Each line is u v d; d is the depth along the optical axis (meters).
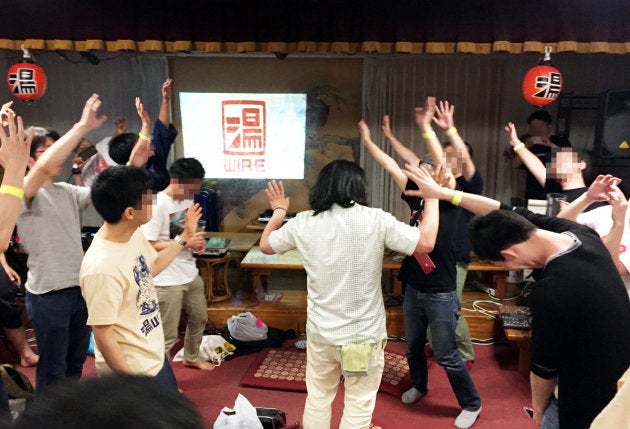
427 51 3.51
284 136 4.85
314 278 1.95
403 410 2.79
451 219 2.46
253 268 3.88
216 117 4.83
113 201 1.60
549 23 3.41
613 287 1.44
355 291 1.90
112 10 3.56
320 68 4.73
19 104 4.88
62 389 0.54
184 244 2.07
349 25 3.56
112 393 0.54
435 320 2.52
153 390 0.57
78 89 4.83
